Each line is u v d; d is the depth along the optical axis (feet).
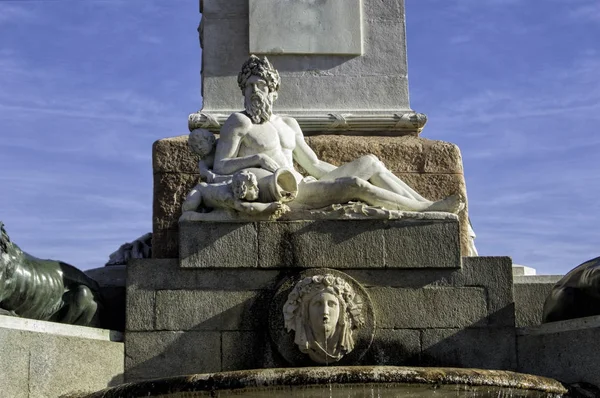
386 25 46.60
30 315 38.22
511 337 38.63
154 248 41.60
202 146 40.55
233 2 46.29
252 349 37.93
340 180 39.22
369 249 38.73
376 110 45.37
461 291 38.86
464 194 43.37
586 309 38.52
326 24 46.11
